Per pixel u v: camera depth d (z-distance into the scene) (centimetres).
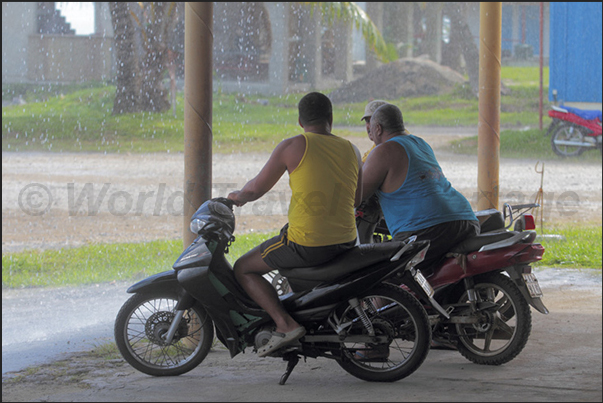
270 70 5466
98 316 1052
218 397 663
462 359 822
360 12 4806
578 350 823
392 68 5316
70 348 886
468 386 688
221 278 737
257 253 732
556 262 1420
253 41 5694
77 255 1494
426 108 4722
